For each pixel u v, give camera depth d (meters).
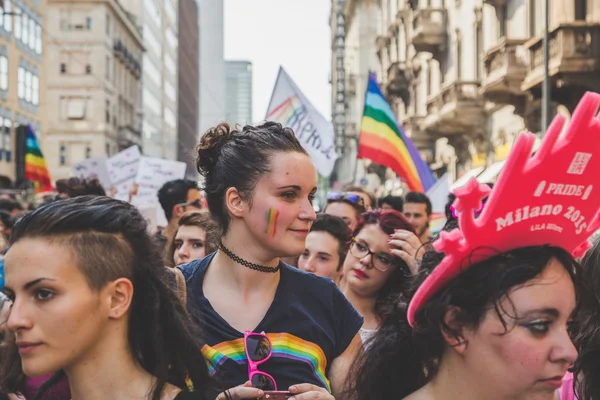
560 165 1.62
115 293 1.86
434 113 23.81
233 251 2.60
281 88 9.17
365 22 53.38
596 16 14.48
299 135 9.12
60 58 53.00
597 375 2.38
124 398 1.89
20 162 36.75
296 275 2.69
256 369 2.45
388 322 2.14
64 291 1.79
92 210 1.85
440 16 25.66
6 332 2.27
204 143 2.68
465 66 22.89
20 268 1.79
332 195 6.16
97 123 52.88
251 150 2.54
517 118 19.02
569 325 2.37
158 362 1.94
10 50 36.59
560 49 14.31
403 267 3.74
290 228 2.52
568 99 15.30
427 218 7.70
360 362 2.19
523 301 1.70
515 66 17.09
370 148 9.40
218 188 2.60
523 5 17.75
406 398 1.95
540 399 1.75
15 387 2.29
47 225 1.80
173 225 6.26
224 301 2.59
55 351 1.79
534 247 1.73
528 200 1.66
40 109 42.34
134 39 63.31
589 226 1.75
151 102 71.38
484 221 1.67
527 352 1.71
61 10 52.94
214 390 2.13
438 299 1.79
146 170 10.18
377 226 3.77
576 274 1.79
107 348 1.89
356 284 3.80
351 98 61.47
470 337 1.78
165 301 1.99
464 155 24.14
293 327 2.57
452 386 1.86
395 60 35.81
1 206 9.67
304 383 2.39
